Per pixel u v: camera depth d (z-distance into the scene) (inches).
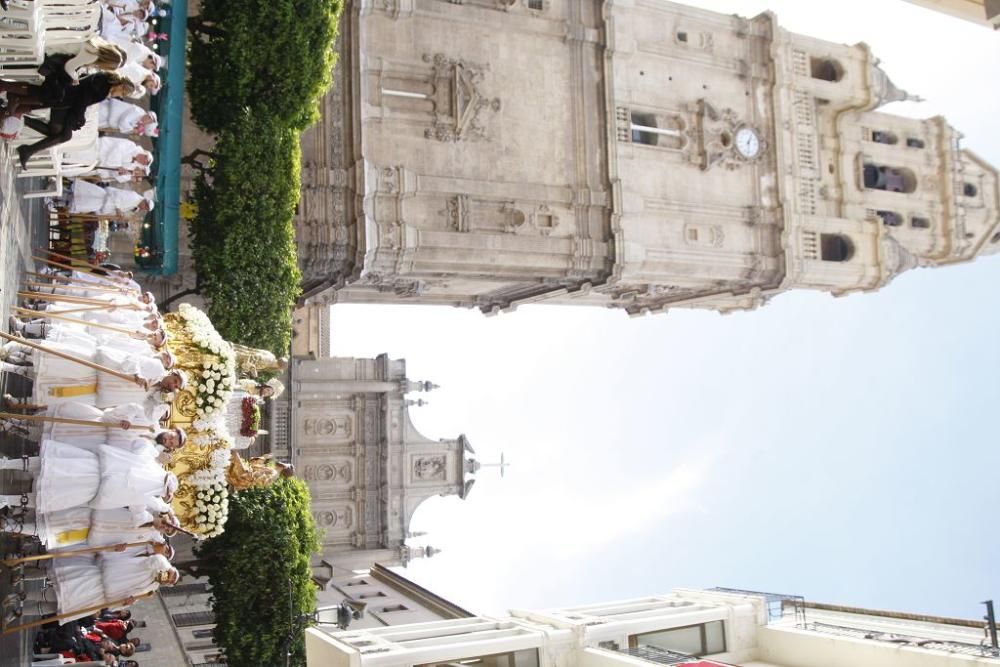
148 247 986.7
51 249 831.1
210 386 630.5
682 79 1349.7
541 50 1249.4
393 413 1631.4
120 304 679.7
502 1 1224.2
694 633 938.7
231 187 988.6
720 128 1358.3
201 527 647.1
